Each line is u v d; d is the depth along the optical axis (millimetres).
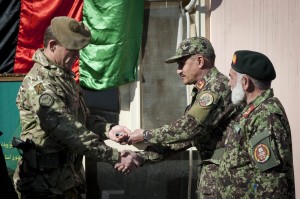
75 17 6559
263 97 4902
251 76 4926
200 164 5824
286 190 4754
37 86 5387
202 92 5602
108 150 5543
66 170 5543
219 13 6879
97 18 6543
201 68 5660
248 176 4848
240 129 4902
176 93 6883
